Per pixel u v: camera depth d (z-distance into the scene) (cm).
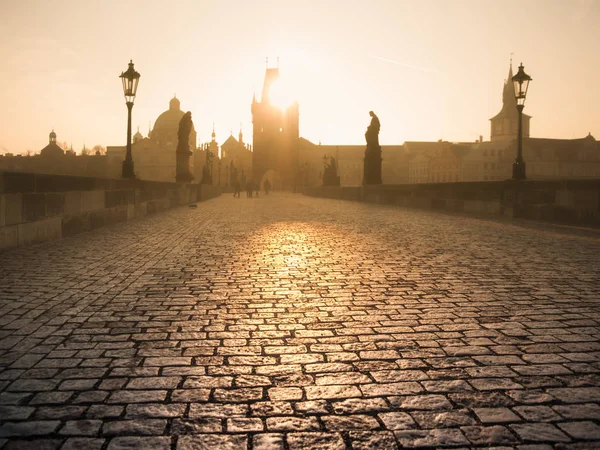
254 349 385
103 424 268
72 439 252
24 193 915
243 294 563
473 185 1909
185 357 367
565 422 270
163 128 14312
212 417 277
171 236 1134
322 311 492
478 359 362
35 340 402
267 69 13962
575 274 675
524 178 1714
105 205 1370
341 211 2192
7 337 409
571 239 1066
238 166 15850
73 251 881
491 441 252
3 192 843
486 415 278
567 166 11344
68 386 315
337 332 426
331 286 604
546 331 426
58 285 605
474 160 12581
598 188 1273
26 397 299
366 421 272
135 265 746
